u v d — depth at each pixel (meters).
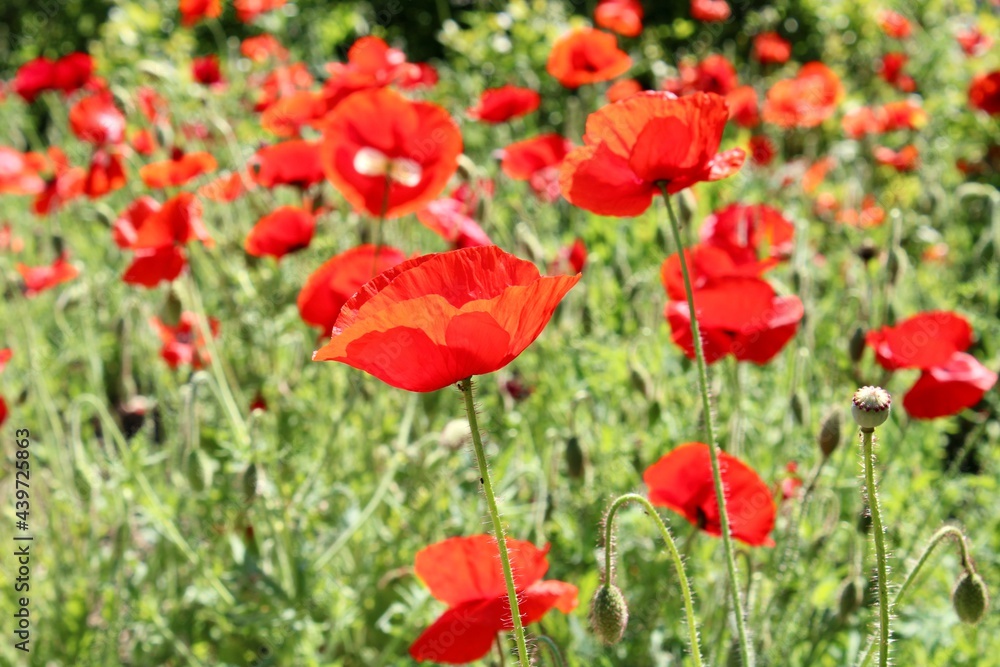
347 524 3.40
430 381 1.52
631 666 3.00
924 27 9.80
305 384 4.08
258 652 3.47
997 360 4.21
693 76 6.23
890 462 3.17
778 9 10.24
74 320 5.27
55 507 3.83
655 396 3.46
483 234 3.56
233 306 4.12
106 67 8.21
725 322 2.73
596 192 2.14
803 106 5.84
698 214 5.34
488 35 8.53
